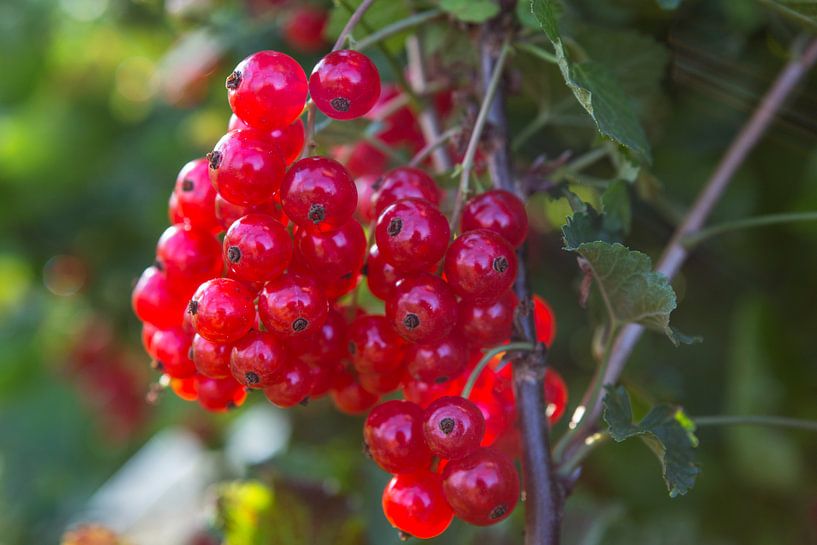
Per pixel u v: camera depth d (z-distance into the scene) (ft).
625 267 0.95
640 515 1.63
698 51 1.25
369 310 1.21
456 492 0.92
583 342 1.72
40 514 2.67
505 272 0.92
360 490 1.22
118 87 2.13
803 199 1.43
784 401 1.46
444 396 0.93
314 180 0.91
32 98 2.26
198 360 0.94
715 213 1.55
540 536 0.96
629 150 1.00
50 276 2.25
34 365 2.48
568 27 1.07
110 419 2.39
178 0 1.54
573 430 1.00
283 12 1.44
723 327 1.65
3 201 2.21
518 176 1.04
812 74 1.20
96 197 2.16
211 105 1.72
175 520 1.93
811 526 1.56
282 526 1.19
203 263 0.97
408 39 1.15
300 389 0.95
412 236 0.92
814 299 1.53
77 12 2.06
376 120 1.14
